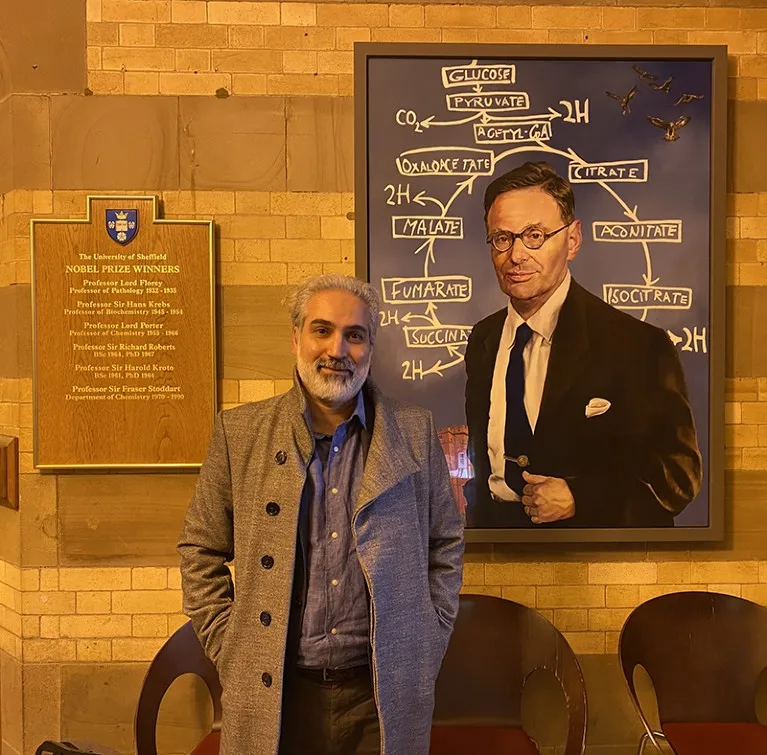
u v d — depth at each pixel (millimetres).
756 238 2281
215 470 1630
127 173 2197
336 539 1527
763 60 2273
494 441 2217
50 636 2215
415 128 2199
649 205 2227
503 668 2098
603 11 2252
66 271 2158
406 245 2209
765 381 2283
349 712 1524
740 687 2105
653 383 2223
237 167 2217
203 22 2207
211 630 1564
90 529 2213
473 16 2238
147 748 1890
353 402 1630
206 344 2189
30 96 2188
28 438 2209
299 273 2232
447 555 1671
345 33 2223
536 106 2211
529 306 2221
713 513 2221
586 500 2215
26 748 2213
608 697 2268
